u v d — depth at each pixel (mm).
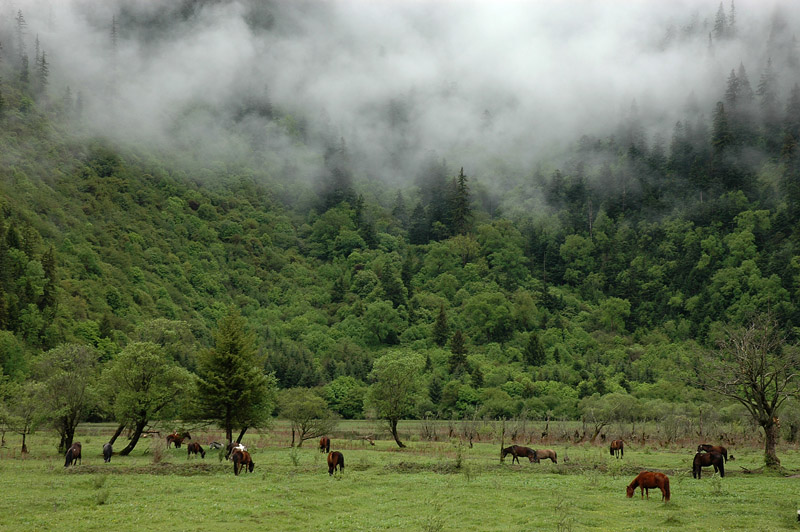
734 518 22938
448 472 38219
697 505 25797
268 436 71125
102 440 64312
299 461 43344
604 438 68625
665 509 24828
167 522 21297
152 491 28359
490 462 44531
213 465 38969
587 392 126250
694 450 57531
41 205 197750
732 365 43688
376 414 66000
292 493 27516
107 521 21266
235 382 57188
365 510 24797
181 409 56156
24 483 30547
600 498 27797
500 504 26188
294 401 67562
